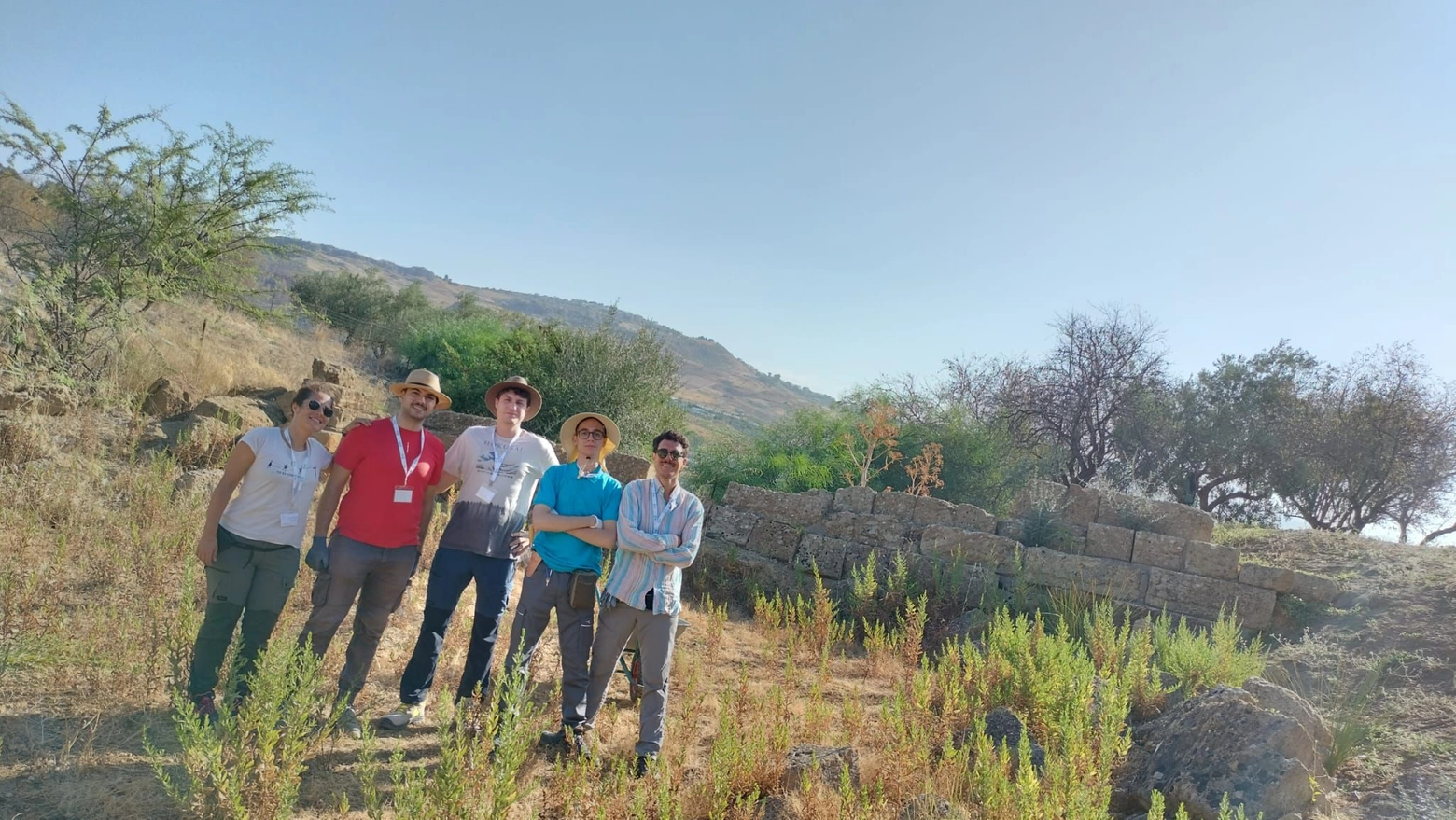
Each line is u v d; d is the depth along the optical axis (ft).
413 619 20.92
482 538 16.11
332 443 32.19
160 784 12.72
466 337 77.20
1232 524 43.73
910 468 51.78
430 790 11.67
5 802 11.56
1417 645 24.12
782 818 13.26
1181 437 82.74
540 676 19.62
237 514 14.60
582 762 13.21
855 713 17.97
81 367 35.32
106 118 40.50
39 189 41.42
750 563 36.52
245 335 60.39
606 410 54.44
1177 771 15.60
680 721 16.87
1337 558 34.73
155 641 15.43
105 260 40.19
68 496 22.90
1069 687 18.98
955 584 33.88
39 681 15.08
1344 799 15.70
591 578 15.92
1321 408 80.59
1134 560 34.19
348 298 121.49
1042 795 13.98
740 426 169.48
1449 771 16.22
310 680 12.59
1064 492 38.96
